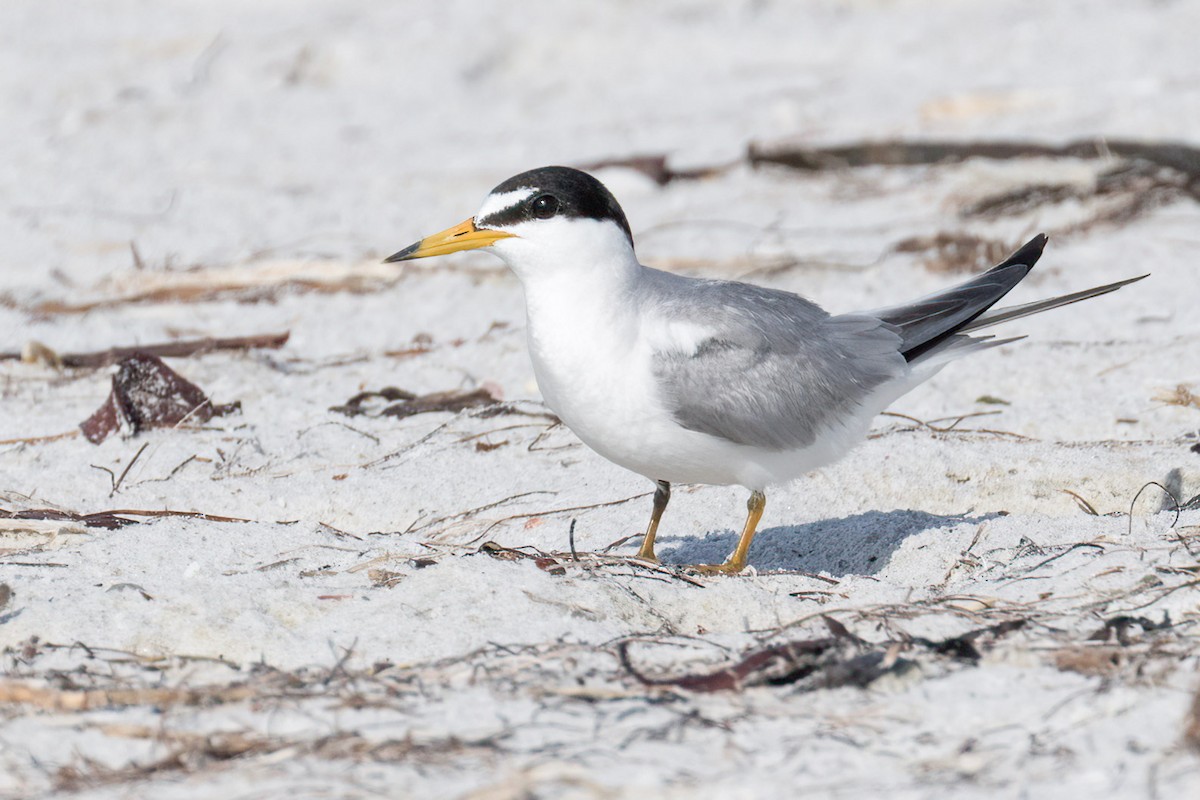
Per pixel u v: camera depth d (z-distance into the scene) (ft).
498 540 32.96
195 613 26.63
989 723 21.98
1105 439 37.37
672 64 87.10
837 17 91.91
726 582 28.40
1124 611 25.64
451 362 45.60
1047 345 43.96
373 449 38.60
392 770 20.93
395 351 46.78
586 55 88.69
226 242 59.26
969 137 65.26
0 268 56.24
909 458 35.78
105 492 35.68
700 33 88.99
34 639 26.09
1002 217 59.21
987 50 83.25
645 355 29.45
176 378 40.93
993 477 34.96
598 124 76.69
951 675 23.66
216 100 83.87
